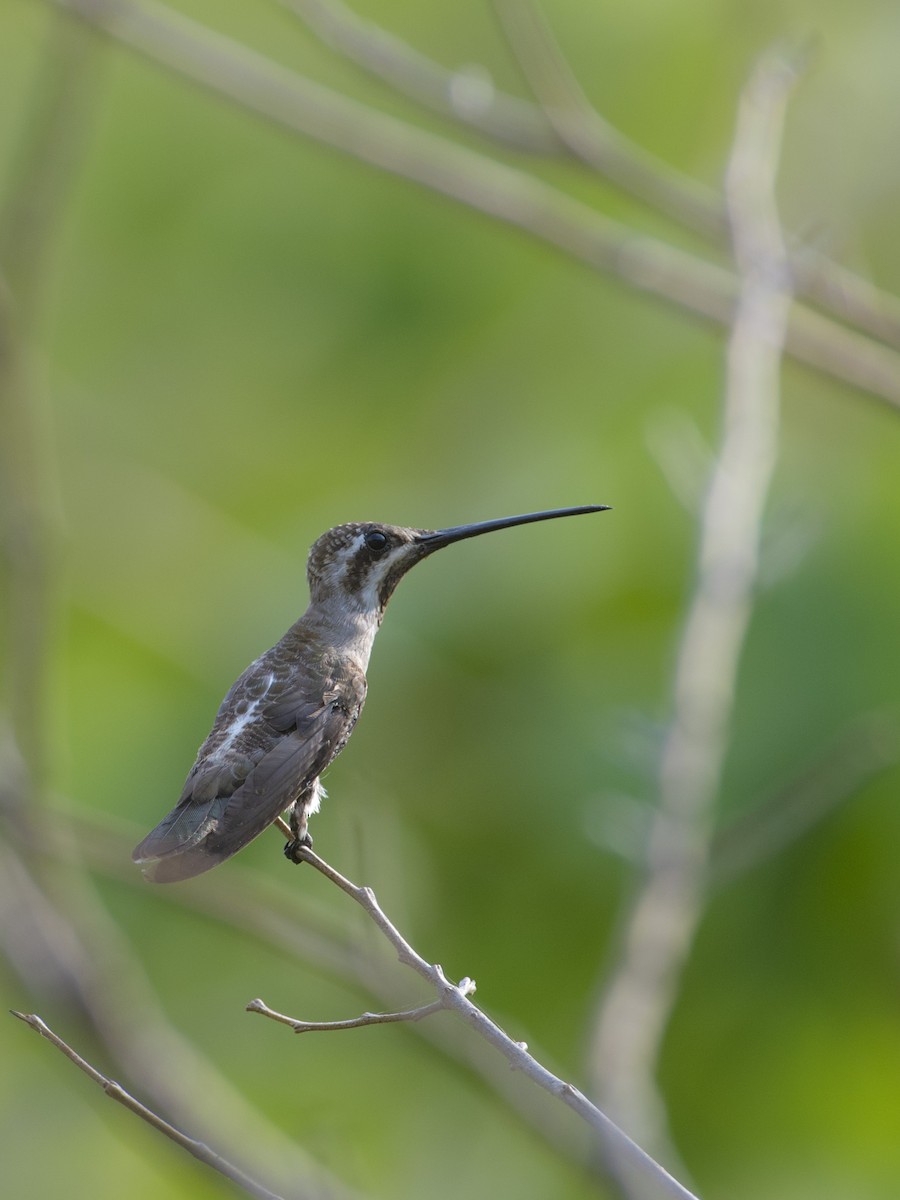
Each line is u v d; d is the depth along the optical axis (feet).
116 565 46.75
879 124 49.06
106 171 51.03
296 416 48.39
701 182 49.19
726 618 31.71
